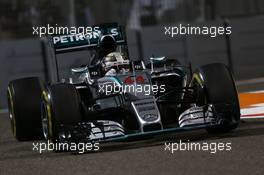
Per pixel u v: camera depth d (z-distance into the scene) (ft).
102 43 104.63
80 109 92.27
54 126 89.97
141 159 79.97
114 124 89.20
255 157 76.23
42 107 97.45
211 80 92.43
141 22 230.48
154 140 96.99
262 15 230.27
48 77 208.85
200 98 93.66
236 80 213.05
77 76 107.24
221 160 75.82
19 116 107.76
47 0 222.07
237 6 232.53
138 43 209.05
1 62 206.80
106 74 99.25
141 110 87.92
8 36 223.92
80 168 77.51
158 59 105.19
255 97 149.07
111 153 86.38
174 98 101.50
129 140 90.84
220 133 97.45
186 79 102.58
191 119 89.35
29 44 208.13
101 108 97.04
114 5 228.63
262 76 212.84
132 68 101.09
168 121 98.22
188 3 229.66
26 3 223.71
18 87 108.47
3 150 101.45
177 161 77.05
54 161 84.43
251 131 97.04
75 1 222.07
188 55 211.82
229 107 90.84
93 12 224.94
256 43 213.66
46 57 208.64
